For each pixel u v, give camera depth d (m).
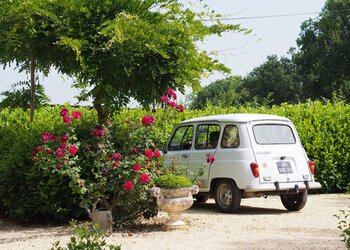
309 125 16.42
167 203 9.62
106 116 11.49
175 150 13.45
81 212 10.72
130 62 10.46
